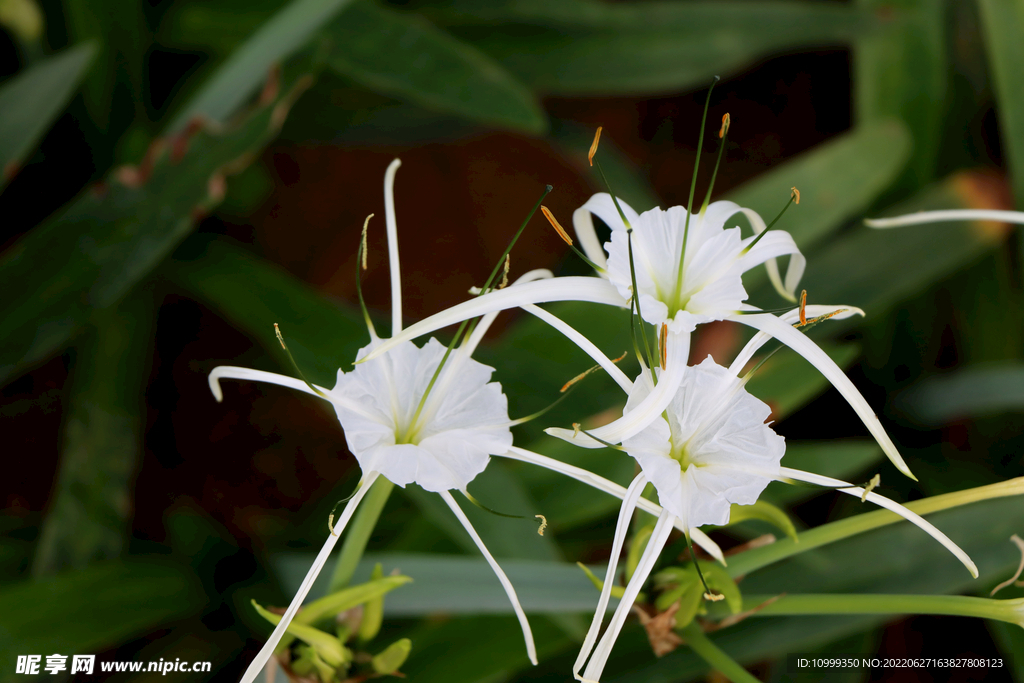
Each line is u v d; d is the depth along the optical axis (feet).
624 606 2.90
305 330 3.63
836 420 4.38
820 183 3.77
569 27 4.46
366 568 3.26
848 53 5.42
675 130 5.43
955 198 3.88
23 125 3.54
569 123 4.72
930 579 3.45
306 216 4.92
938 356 4.63
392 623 3.47
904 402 4.19
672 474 2.94
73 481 3.54
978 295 4.24
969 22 4.72
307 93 4.55
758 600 3.17
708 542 2.96
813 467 3.49
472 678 3.37
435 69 3.79
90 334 3.66
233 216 4.65
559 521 3.45
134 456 3.61
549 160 5.26
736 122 5.42
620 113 5.44
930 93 4.20
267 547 3.68
